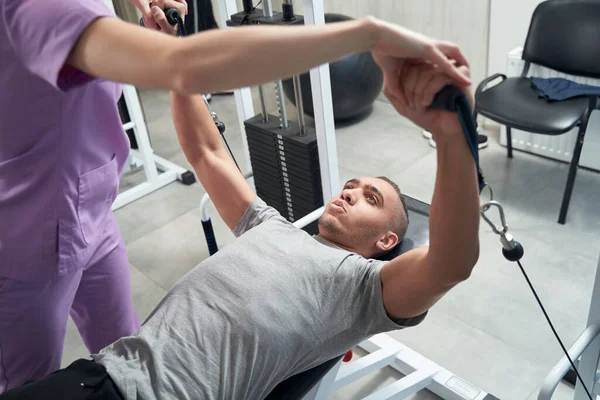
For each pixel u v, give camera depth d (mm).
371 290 1297
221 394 1217
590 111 2488
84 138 1176
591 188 2836
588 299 2207
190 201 3172
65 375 1173
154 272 2648
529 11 2973
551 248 2480
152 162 3229
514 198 2818
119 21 771
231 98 4312
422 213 1878
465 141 895
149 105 4418
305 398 1467
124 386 1171
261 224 1479
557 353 2014
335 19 3492
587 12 2680
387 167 3232
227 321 1266
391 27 750
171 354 1226
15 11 819
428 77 822
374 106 3928
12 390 1142
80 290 1464
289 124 2352
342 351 1348
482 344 2084
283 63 699
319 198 2332
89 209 1282
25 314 1287
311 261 1362
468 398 1840
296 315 1288
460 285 2340
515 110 2609
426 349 2094
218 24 3930
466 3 3238
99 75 785
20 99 1046
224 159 1525
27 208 1194
